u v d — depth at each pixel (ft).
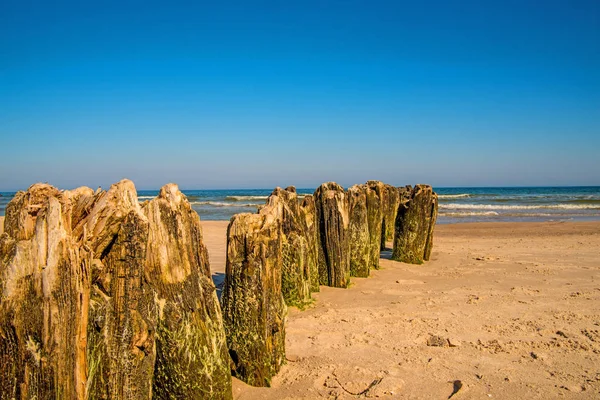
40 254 10.27
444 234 62.85
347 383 15.93
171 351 12.94
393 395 15.12
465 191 308.19
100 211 11.17
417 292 28.19
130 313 11.43
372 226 35.04
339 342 19.74
